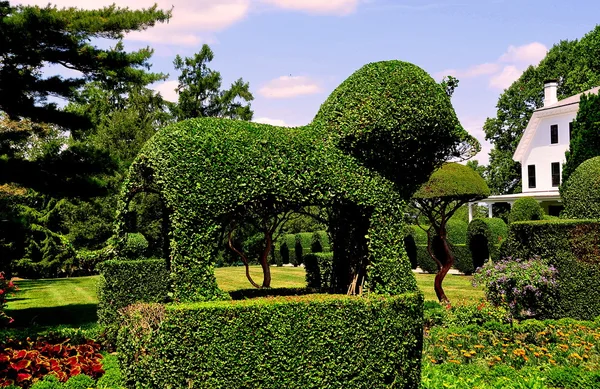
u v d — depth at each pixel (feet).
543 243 33.45
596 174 37.29
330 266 33.12
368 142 21.13
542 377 21.27
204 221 19.61
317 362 18.42
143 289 32.17
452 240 74.28
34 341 26.00
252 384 17.85
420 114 21.16
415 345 20.43
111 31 37.99
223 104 89.25
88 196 41.14
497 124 124.77
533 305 32.78
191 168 19.58
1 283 39.22
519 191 122.31
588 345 25.20
